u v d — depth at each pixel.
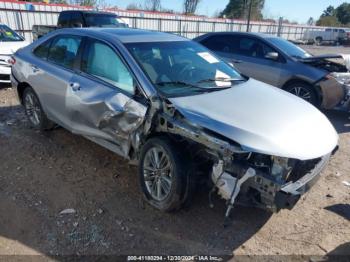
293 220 3.35
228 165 2.80
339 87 6.69
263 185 2.73
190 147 3.17
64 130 5.32
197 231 3.12
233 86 3.87
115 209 3.38
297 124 3.12
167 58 3.90
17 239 2.92
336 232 3.19
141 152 3.44
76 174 4.02
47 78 4.53
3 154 4.46
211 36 8.48
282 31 42.88
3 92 7.81
